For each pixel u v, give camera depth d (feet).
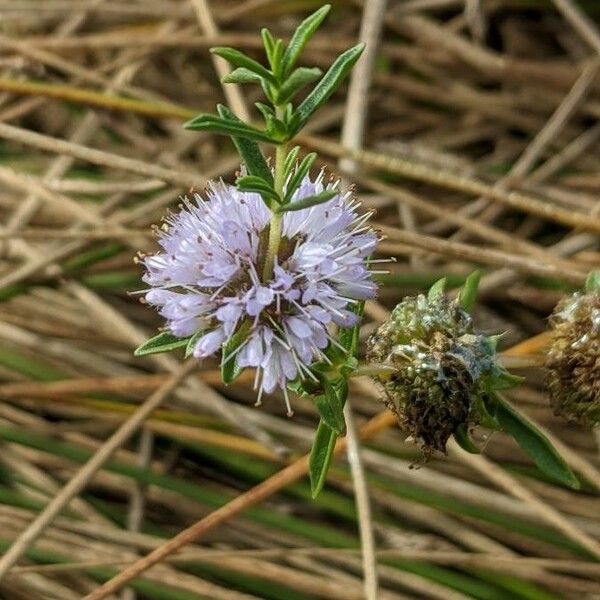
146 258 0.52
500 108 0.93
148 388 0.73
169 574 0.66
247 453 0.71
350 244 0.51
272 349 0.50
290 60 0.47
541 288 0.77
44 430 0.73
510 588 0.66
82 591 0.66
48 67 0.91
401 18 0.95
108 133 0.91
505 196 0.75
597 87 0.91
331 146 0.78
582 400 0.56
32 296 0.79
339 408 0.51
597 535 0.68
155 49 0.92
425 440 0.53
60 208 0.83
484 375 0.53
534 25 0.98
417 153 0.89
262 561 0.67
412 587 0.66
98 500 0.71
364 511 0.64
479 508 0.69
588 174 0.88
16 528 0.68
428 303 0.53
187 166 0.87
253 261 0.50
